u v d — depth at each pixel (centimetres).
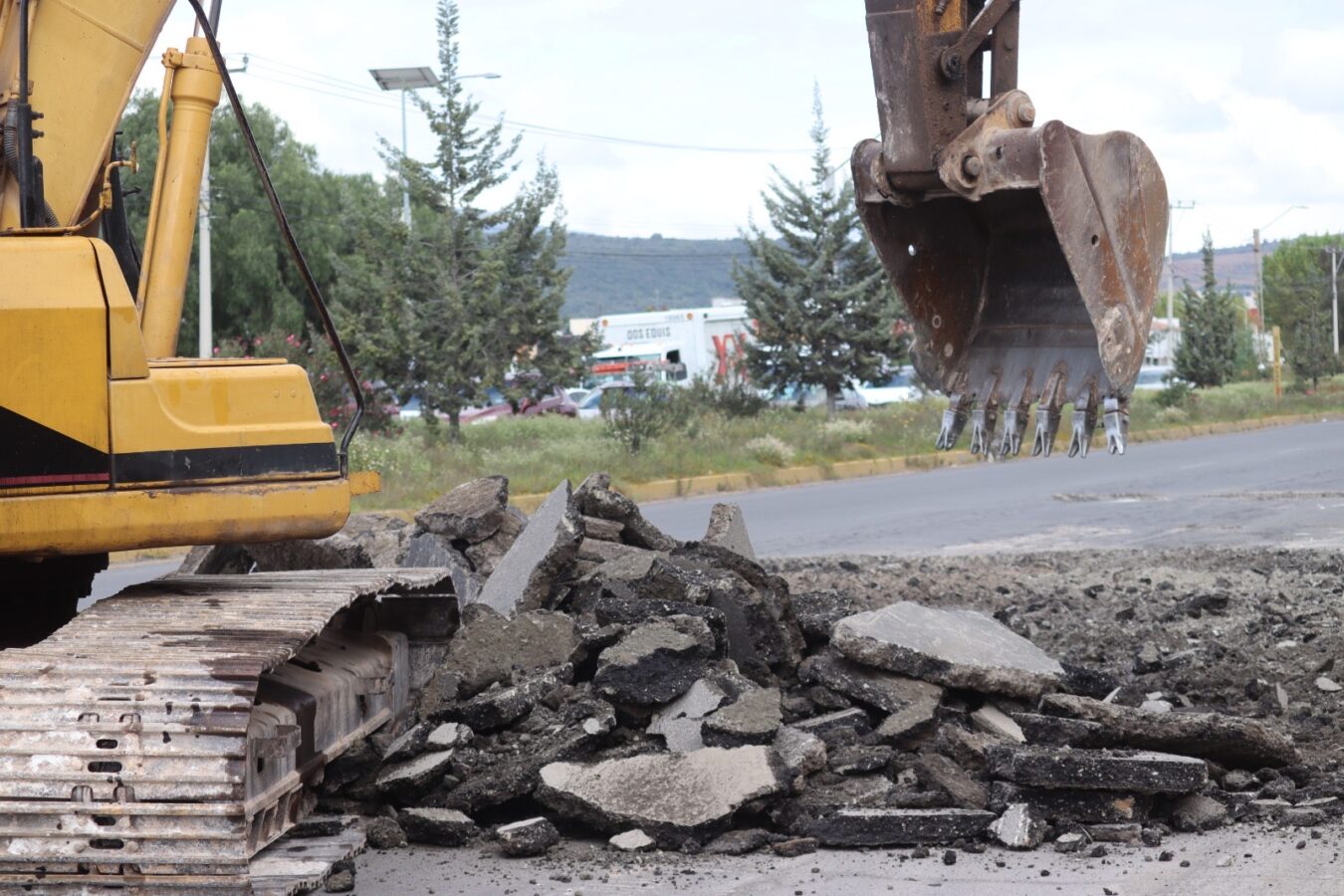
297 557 873
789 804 615
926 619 734
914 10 596
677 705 682
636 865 577
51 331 500
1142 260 607
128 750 449
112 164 595
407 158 2809
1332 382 6631
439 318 2809
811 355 3694
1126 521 1733
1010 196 652
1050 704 670
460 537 1022
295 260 559
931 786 623
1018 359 652
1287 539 1514
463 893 547
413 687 720
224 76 565
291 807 529
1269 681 827
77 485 503
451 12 2803
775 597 813
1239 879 541
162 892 452
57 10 588
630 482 2353
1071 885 539
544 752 643
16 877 452
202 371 525
